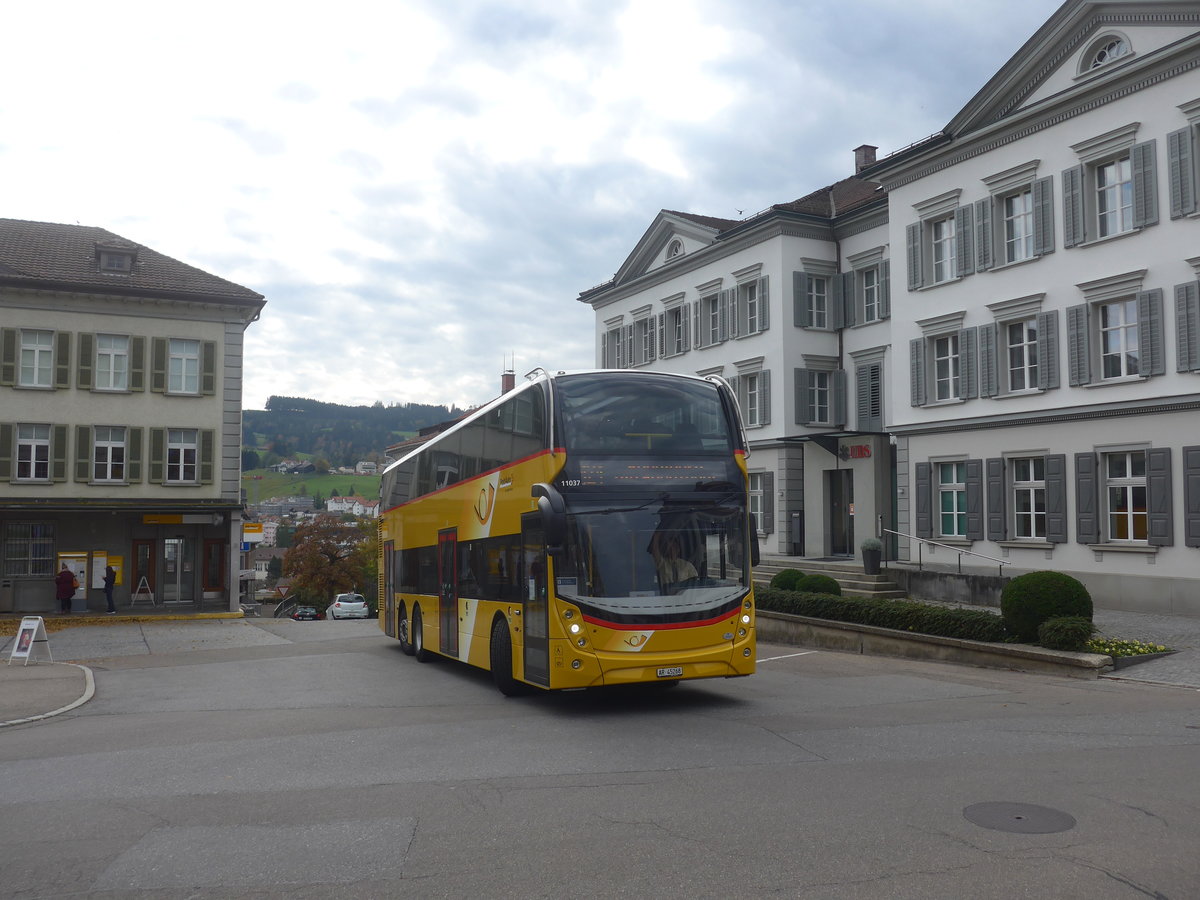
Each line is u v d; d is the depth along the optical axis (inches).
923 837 251.6
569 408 483.8
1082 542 904.9
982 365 1022.4
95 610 1508.4
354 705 550.0
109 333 1523.1
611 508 476.4
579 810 292.4
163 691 653.9
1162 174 849.5
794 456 1366.9
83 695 625.0
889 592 1016.2
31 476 1481.3
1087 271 916.0
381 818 291.9
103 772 379.9
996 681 574.9
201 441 1555.1
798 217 1360.7
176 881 239.3
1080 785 304.3
